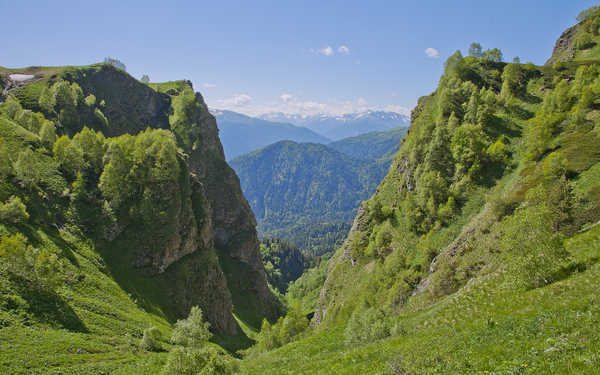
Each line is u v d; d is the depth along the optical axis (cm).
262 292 16375
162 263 9606
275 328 8756
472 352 1961
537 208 3422
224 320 10875
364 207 14012
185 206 11056
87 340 5219
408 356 2278
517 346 1814
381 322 4153
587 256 3044
